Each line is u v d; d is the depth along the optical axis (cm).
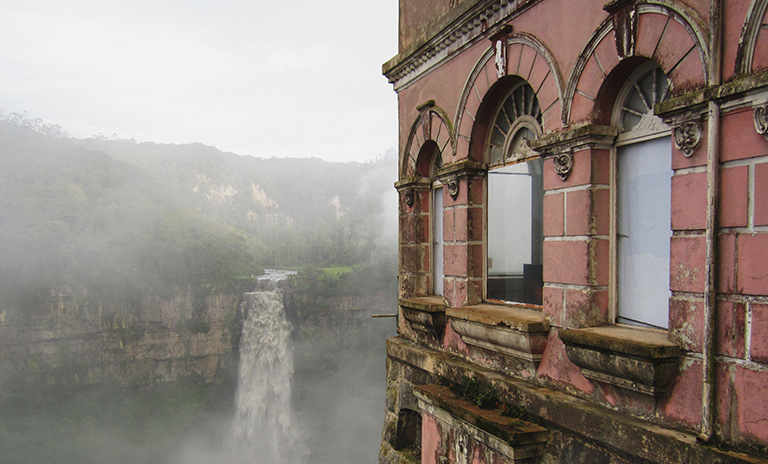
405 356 781
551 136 490
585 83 458
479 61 619
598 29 440
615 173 454
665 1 375
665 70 378
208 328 8706
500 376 567
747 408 318
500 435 489
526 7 532
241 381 8344
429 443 653
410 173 820
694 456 341
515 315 548
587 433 433
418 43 738
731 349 328
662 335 403
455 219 670
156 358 8394
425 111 756
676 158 368
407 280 813
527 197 581
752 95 311
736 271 325
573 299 472
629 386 398
